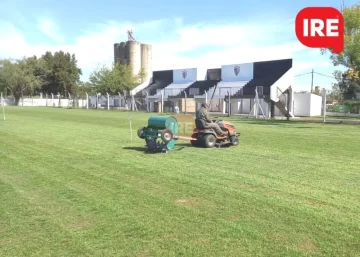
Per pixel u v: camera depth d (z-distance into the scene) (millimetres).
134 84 66188
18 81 77562
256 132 18891
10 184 7371
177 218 5285
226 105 45688
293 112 41625
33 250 4297
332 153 11289
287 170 8609
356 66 28047
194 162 9719
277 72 44906
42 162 9766
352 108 40656
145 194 6570
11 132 18094
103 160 10055
